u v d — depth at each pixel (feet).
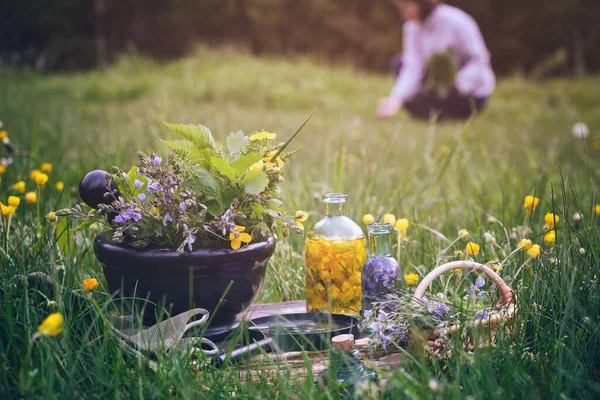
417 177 12.36
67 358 4.42
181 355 4.64
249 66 38.45
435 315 4.99
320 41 59.67
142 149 11.71
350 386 4.51
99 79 34.91
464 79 25.44
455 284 5.92
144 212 5.02
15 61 49.90
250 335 5.24
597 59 63.00
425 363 4.65
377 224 5.50
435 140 20.22
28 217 7.50
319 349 5.03
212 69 38.09
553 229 5.93
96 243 5.16
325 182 10.85
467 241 7.08
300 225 5.52
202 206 4.91
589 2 64.39
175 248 5.04
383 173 12.84
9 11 55.77
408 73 23.12
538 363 4.68
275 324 5.38
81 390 4.33
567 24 63.16
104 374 4.46
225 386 4.43
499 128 24.85
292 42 59.67
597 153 17.33
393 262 5.50
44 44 56.80
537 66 61.72
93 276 6.23
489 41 63.46
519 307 5.28
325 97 33.53
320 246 5.73
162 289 5.02
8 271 5.42
